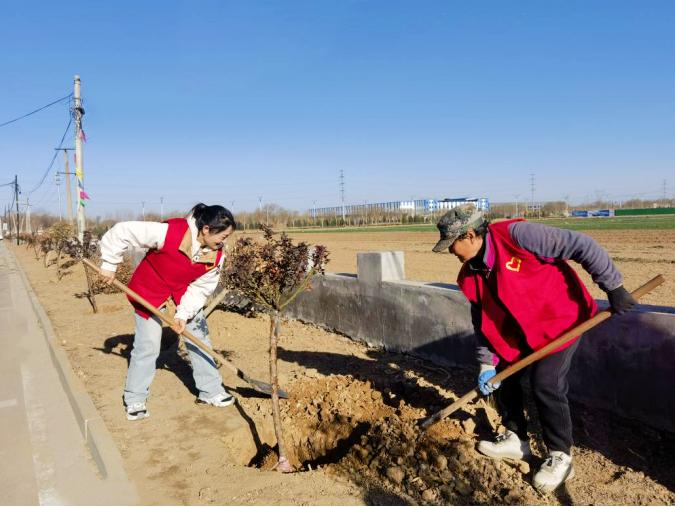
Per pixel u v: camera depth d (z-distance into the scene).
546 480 3.21
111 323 8.80
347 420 4.50
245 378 4.66
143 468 3.68
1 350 7.67
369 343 6.50
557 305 3.18
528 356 3.19
